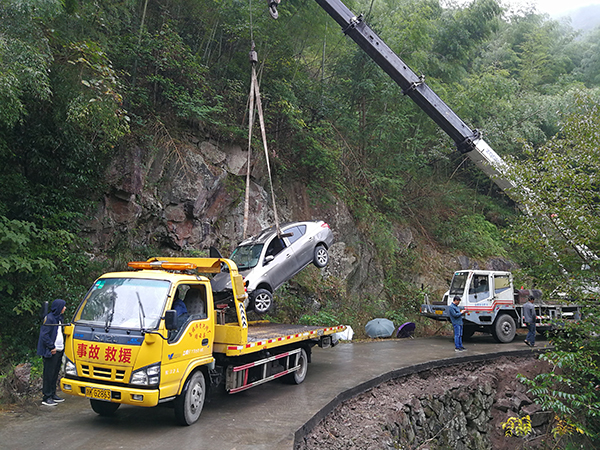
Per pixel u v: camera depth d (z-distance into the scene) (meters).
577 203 9.47
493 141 21.28
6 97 7.12
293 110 14.59
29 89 7.83
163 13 13.80
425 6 20.36
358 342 13.86
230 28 13.94
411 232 19.89
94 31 10.45
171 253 12.21
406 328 15.15
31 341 8.48
